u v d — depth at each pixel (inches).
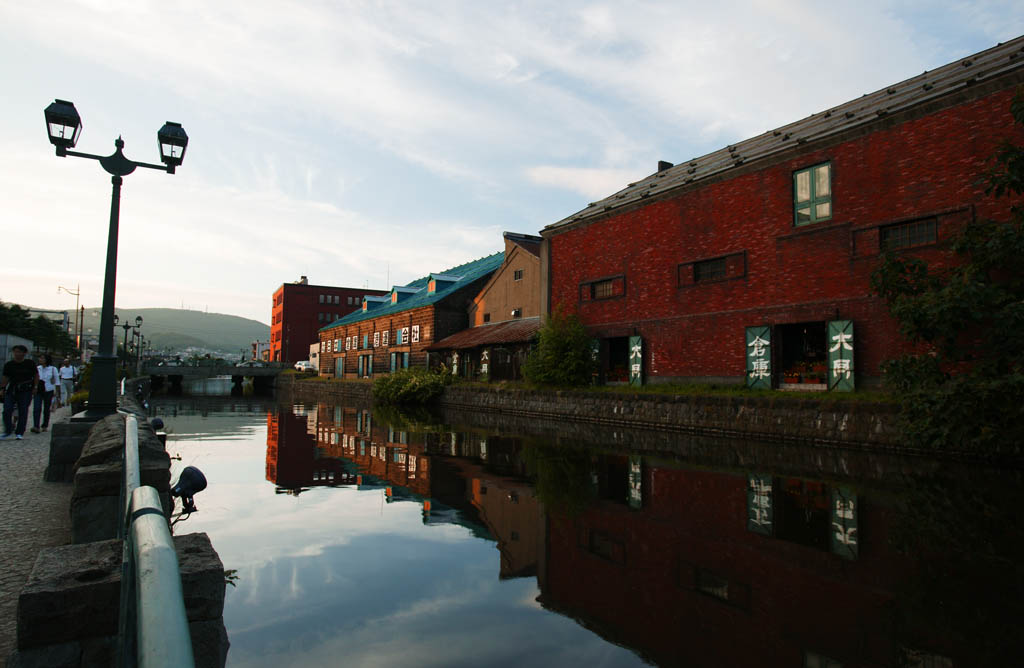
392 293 1899.6
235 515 269.3
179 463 425.4
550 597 170.7
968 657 128.0
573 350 859.4
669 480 349.7
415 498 306.5
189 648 37.9
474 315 1416.1
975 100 498.6
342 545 222.2
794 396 557.9
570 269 950.4
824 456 442.0
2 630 119.1
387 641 140.9
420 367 1381.6
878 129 564.7
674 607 162.4
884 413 462.3
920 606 156.7
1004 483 331.3
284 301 2896.2
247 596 170.7
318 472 389.7
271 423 779.4
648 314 806.5
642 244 823.1
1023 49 534.0
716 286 714.2
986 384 366.3
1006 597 161.6
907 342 526.3
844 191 589.0
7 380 413.4
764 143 774.5
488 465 415.8
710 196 729.6
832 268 594.2
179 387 2475.4
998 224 411.5
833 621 149.6
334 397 1683.1
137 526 60.6
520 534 237.1
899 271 461.1
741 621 151.6
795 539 223.1
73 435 275.4
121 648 77.0
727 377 693.9
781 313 638.5
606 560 205.0
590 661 129.7
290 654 133.8
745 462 418.3
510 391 941.2
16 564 158.4
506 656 133.3
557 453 474.6
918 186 532.4
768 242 658.8
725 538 227.5
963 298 390.6
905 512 261.6
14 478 275.9
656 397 675.4
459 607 163.0
